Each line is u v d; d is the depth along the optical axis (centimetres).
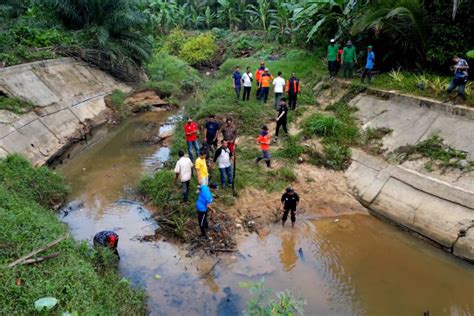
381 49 1509
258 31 3325
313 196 1031
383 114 1215
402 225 905
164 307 660
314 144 1220
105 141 1563
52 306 491
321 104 1498
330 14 1730
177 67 2730
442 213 850
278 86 1428
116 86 2198
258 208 970
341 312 656
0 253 595
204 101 1705
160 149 1447
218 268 767
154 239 863
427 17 1260
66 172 1235
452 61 1145
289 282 728
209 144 1183
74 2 2111
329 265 782
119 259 785
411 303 679
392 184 982
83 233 880
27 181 994
